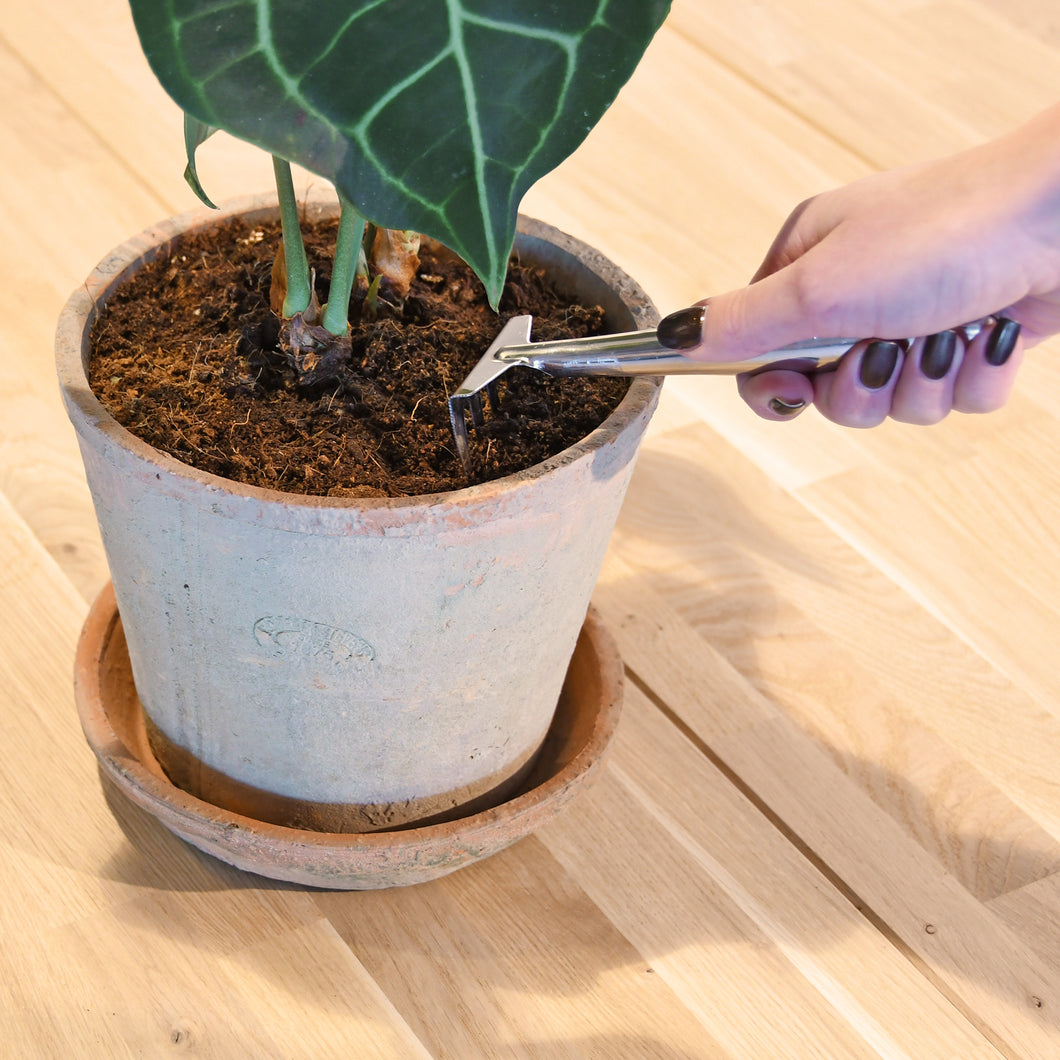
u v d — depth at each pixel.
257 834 0.75
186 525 0.61
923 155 1.60
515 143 0.48
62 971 0.78
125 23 1.70
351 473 0.65
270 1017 0.77
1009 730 1.00
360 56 0.46
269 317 0.71
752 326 0.60
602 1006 0.79
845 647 1.05
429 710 0.71
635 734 0.96
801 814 0.92
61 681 0.95
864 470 1.21
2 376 1.18
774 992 0.81
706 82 1.69
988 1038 0.80
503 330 0.70
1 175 1.41
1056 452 1.25
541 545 0.65
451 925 0.83
